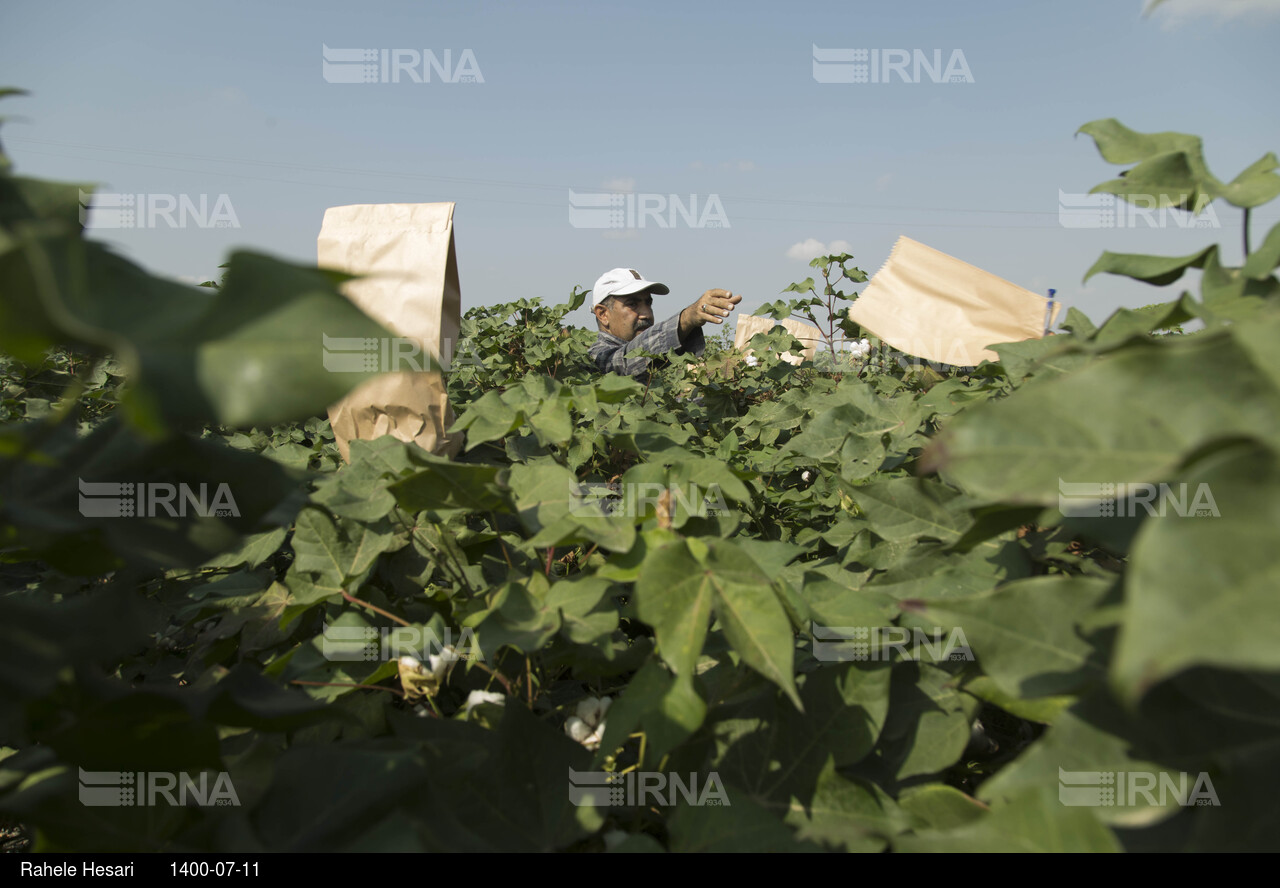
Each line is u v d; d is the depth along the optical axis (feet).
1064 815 2.04
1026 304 7.70
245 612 4.97
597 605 3.61
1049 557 3.89
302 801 2.70
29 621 2.09
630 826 3.44
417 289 5.79
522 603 3.61
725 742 3.39
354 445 5.33
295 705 2.66
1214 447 1.47
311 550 4.65
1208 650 1.24
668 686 2.85
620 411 8.02
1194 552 1.34
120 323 1.63
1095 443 1.74
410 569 4.99
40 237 1.59
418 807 2.75
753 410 9.09
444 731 3.46
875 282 8.29
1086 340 3.34
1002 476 1.77
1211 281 2.74
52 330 1.56
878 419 6.15
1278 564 1.32
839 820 3.07
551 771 3.19
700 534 3.98
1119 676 1.26
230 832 2.51
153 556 2.36
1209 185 2.85
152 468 2.49
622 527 3.51
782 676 2.71
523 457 6.13
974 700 3.38
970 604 2.35
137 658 5.62
